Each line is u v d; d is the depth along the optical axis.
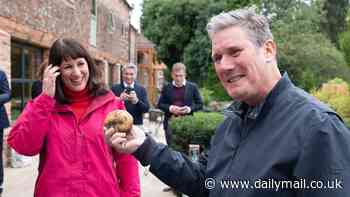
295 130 1.44
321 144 1.37
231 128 1.76
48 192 2.48
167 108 6.42
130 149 1.85
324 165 1.36
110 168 2.55
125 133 1.84
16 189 6.26
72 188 2.46
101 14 16.61
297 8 23.72
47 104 2.52
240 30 1.58
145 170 7.56
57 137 2.52
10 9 7.86
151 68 32.97
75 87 2.62
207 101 20.45
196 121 5.68
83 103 2.64
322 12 27.75
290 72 18.41
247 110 1.70
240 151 1.62
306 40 19.16
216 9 29.44
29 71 9.49
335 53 18.34
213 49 1.66
